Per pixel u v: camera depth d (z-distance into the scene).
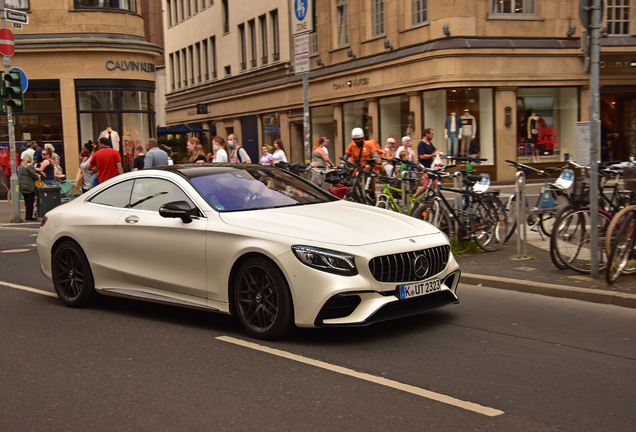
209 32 44.31
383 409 4.09
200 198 6.20
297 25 11.15
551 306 6.69
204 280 5.96
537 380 4.57
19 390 4.63
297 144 34.28
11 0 23.50
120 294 6.69
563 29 24.14
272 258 5.39
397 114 25.98
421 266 5.55
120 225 6.67
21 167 17.08
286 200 6.43
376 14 27.08
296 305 5.30
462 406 4.11
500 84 23.47
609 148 26.80
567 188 9.97
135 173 6.95
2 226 16.09
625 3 24.81
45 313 6.98
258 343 5.56
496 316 6.33
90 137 24.08
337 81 29.38
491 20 23.36
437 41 23.42
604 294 6.75
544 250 9.55
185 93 48.31
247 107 38.44
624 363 4.91
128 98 24.44
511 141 23.89
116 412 4.17
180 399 4.35
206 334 5.92
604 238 7.78
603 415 3.95
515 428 3.78
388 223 5.92
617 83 24.89
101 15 23.91
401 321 6.21
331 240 5.36
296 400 4.27
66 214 7.28
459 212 9.44
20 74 16.56
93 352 5.49
